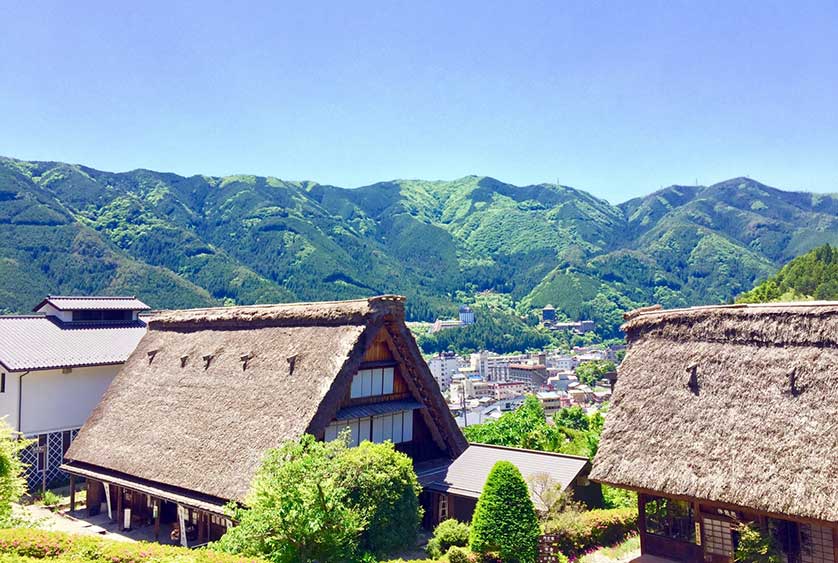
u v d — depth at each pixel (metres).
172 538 30.50
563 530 26.05
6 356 39.38
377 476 24.77
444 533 26.28
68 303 47.00
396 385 33.12
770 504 19.39
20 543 20.52
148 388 35.81
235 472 26.91
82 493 39.03
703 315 25.09
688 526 24.05
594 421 55.50
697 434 22.16
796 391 21.14
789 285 111.62
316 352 30.16
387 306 30.98
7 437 25.73
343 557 20.27
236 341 34.78
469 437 50.94
